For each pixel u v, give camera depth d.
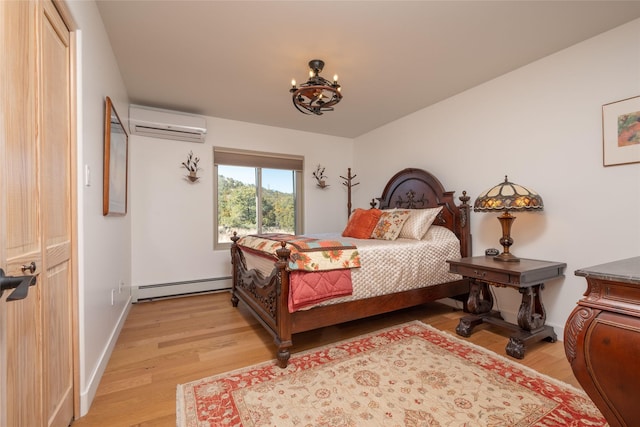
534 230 2.51
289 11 1.86
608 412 1.01
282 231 4.52
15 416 0.88
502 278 2.09
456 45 2.26
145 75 2.72
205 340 2.35
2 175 0.58
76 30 1.43
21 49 0.94
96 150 1.76
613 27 2.04
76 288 1.43
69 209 1.40
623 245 2.01
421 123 3.64
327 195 4.79
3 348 0.58
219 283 3.86
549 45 2.27
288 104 3.46
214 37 2.14
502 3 1.79
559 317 2.31
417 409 1.47
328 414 1.44
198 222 3.81
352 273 2.23
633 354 0.94
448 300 3.27
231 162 4.04
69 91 1.40
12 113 0.88
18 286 0.58
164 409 1.50
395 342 2.27
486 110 2.89
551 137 2.39
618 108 2.03
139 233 3.48
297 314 2.01
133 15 1.89
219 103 3.43
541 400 1.53
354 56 2.42
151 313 3.02
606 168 2.09
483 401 1.53
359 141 4.84
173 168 3.67
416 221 2.93
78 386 1.43
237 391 1.63
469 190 3.05
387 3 1.79
